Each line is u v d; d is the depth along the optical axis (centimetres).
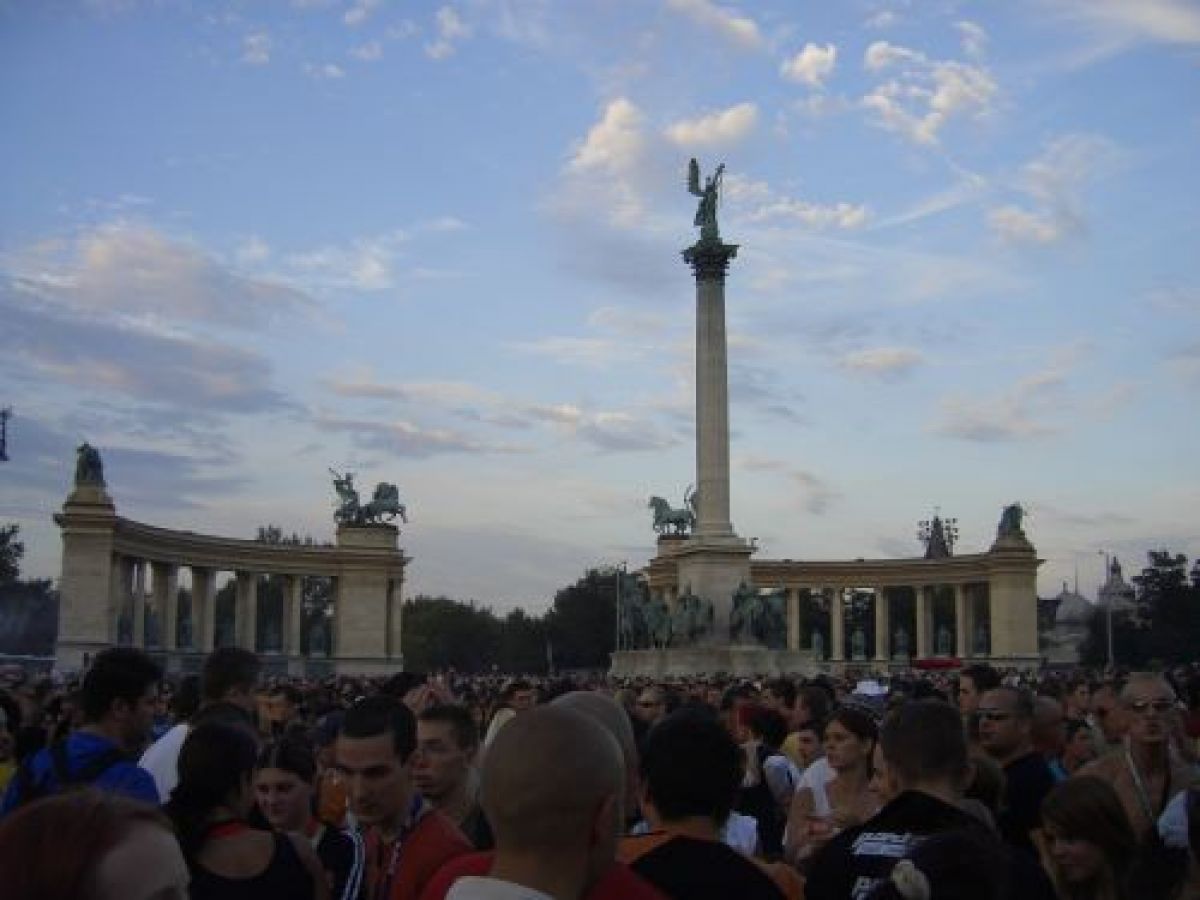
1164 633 16488
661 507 14838
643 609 10212
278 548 13338
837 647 15662
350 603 13700
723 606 9569
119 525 11394
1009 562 14325
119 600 11825
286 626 13638
